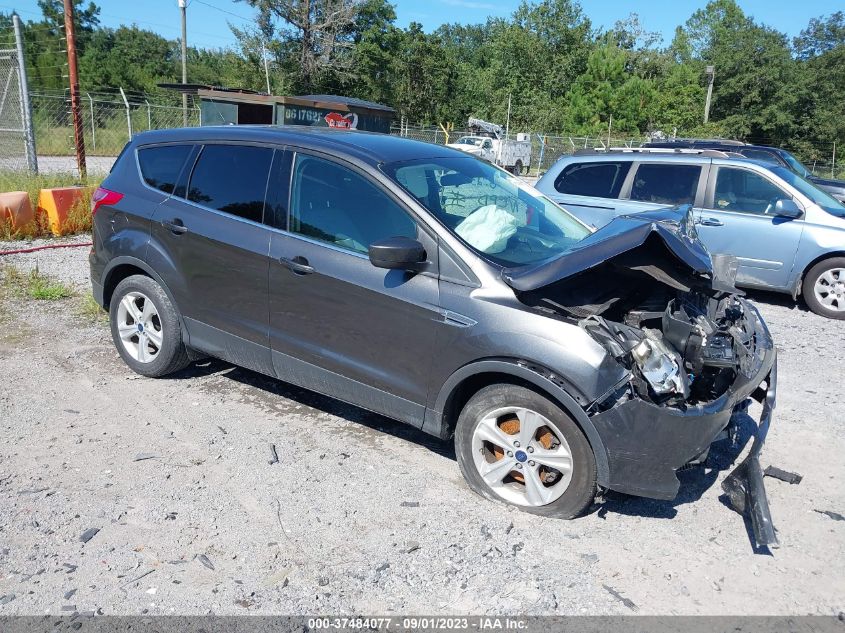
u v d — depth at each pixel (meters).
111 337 6.11
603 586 3.09
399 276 3.80
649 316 3.56
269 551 3.28
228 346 4.66
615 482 3.33
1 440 4.26
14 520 3.46
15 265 8.51
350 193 4.07
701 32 80.31
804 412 5.09
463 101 65.31
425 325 3.71
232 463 4.07
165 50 62.03
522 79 65.44
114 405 4.79
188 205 4.74
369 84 47.16
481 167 4.78
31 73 38.62
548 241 4.20
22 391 4.95
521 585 3.08
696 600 3.02
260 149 4.50
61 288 7.29
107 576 3.09
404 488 3.85
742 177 8.33
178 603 2.93
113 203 5.14
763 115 55.25
